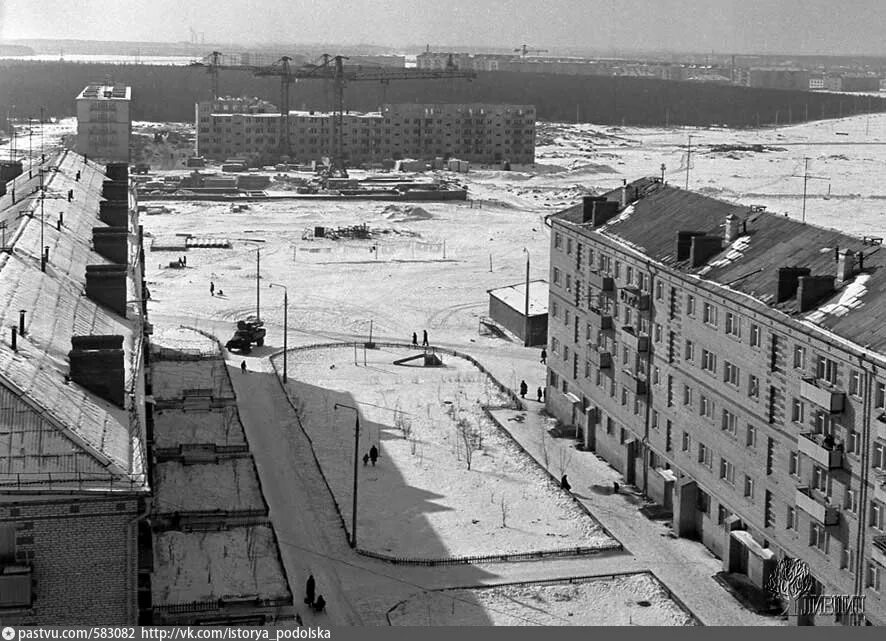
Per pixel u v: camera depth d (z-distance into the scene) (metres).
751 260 78.81
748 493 73.06
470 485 88.62
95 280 72.25
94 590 45.88
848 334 63.06
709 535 77.88
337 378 121.12
